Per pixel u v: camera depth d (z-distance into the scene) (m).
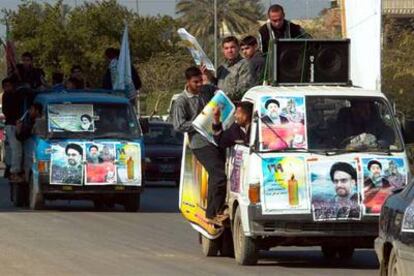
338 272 19.22
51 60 86.31
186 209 22.42
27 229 26.16
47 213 31.31
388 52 58.31
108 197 32.28
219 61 75.12
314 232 19.25
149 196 39.91
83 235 24.97
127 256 21.08
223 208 20.98
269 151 19.55
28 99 34.75
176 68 87.06
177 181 48.12
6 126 34.97
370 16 24.61
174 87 86.25
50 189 31.72
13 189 35.28
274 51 20.98
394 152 19.77
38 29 86.88
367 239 19.61
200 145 21.23
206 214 21.12
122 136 32.44
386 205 16.06
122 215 30.91
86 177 31.80
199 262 20.42
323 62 21.08
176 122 21.58
